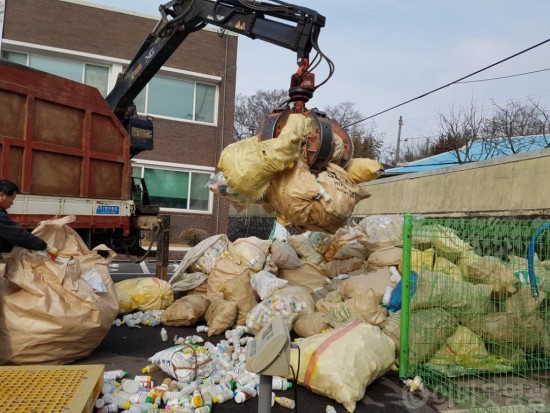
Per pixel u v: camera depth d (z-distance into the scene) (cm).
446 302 426
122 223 761
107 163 743
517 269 421
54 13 1385
